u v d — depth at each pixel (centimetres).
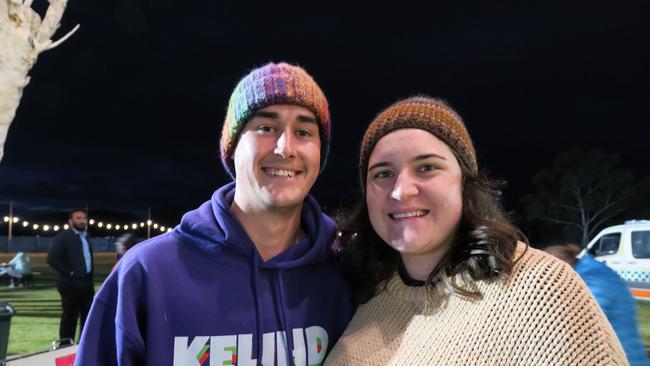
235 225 75
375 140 77
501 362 62
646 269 444
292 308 78
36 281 730
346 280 88
